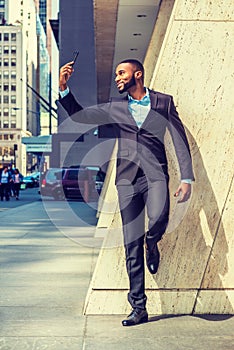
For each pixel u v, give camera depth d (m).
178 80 5.39
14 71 164.50
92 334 4.63
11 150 160.75
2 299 5.96
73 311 5.43
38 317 5.19
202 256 5.38
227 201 5.39
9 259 8.94
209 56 5.39
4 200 33.56
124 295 5.32
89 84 47.78
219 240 5.38
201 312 5.36
